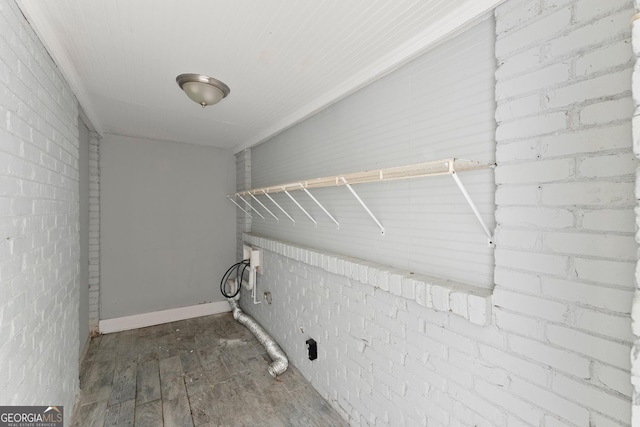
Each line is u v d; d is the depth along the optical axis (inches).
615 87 30.0
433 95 51.9
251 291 130.0
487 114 43.9
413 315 53.7
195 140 129.0
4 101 37.5
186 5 42.8
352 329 69.1
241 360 97.6
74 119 73.3
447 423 47.7
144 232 126.0
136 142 123.7
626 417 29.3
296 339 93.3
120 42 52.6
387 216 62.1
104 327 117.2
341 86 70.2
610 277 30.5
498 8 39.8
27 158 44.6
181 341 111.3
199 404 75.4
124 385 83.0
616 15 29.8
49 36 49.0
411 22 46.8
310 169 89.0
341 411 71.9
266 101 81.2
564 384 33.9
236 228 147.6
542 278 35.8
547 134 35.1
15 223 40.5
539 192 36.0
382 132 62.9
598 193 31.3
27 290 44.5
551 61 34.6
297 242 97.1
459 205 48.2
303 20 46.1
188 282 135.9
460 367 45.8
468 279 47.2
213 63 60.2
